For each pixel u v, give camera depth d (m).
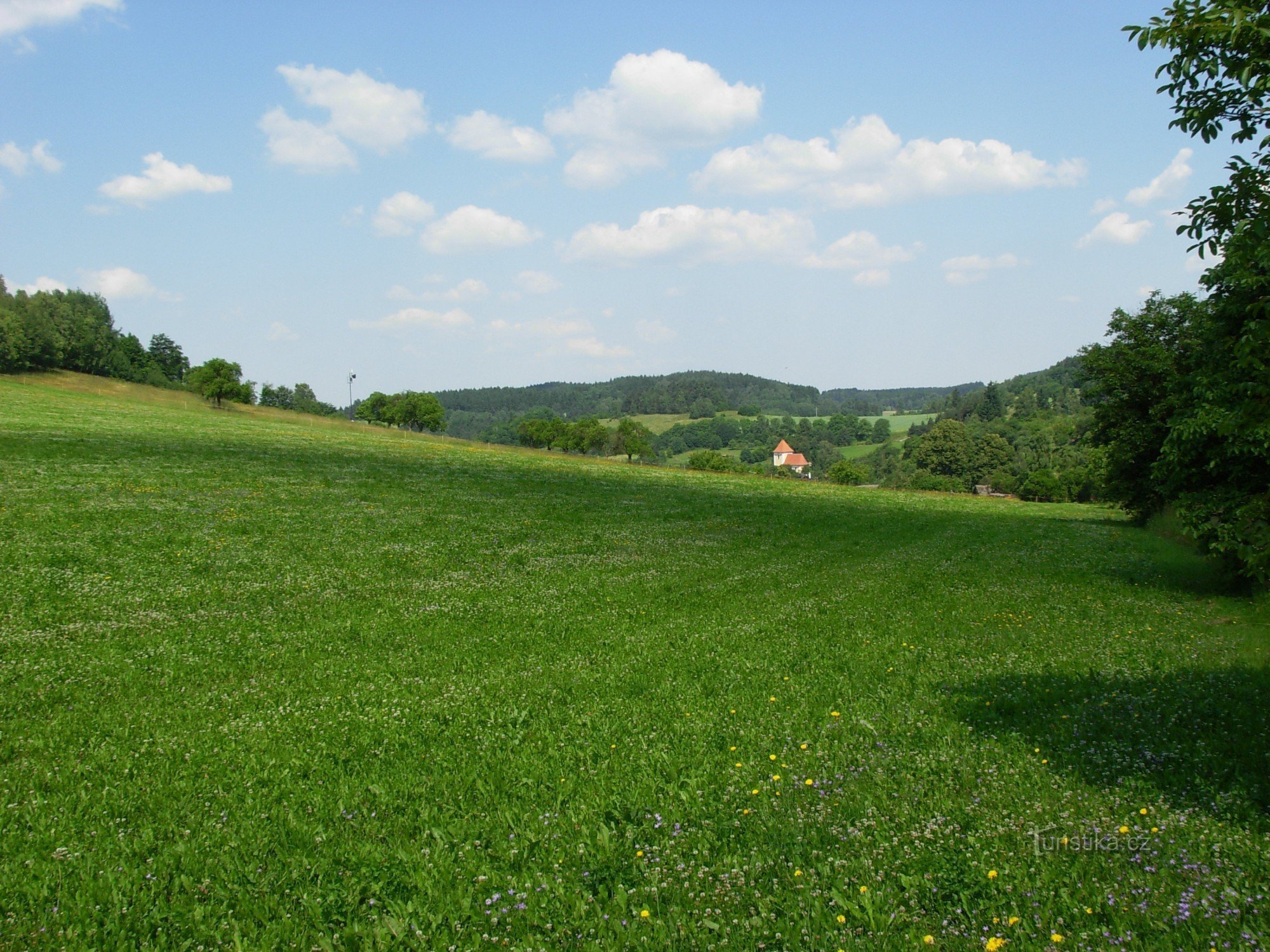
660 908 5.91
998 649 15.22
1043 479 118.75
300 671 12.55
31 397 69.19
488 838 7.08
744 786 8.26
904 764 8.80
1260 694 11.54
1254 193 6.98
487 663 13.55
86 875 6.25
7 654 12.25
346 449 60.97
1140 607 20.58
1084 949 5.17
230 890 6.07
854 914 5.69
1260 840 6.73
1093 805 7.59
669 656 14.20
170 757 8.82
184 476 36.69
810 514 48.38
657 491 55.59
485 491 45.03
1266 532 9.17
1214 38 7.01
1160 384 31.42
